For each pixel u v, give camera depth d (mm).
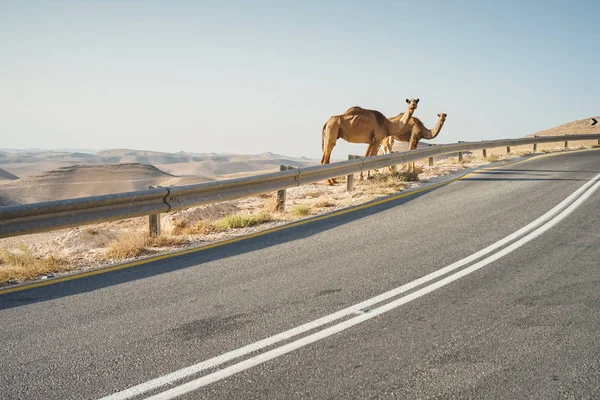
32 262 7605
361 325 4410
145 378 3516
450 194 12664
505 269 6074
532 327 4297
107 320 4758
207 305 5094
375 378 3443
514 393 3227
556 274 5816
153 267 6879
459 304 4898
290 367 3631
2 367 3773
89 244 9992
